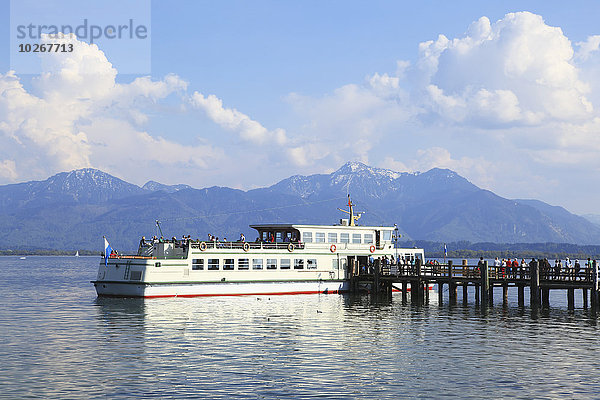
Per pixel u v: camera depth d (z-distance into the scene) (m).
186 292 70.88
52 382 33.44
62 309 64.19
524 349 43.66
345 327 52.81
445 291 103.88
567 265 71.06
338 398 31.36
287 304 68.50
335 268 81.81
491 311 65.88
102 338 46.28
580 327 54.09
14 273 170.50
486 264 70.31
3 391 31.66
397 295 83.38
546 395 32.19
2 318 56.91
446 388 33.25
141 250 76.50
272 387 33.09
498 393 32.47
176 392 31.94
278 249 77.19
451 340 47.06
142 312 60.22
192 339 46.16
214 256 72.69
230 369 36.81
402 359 40.03
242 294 74.44
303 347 43.66
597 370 37.41
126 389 32.31
